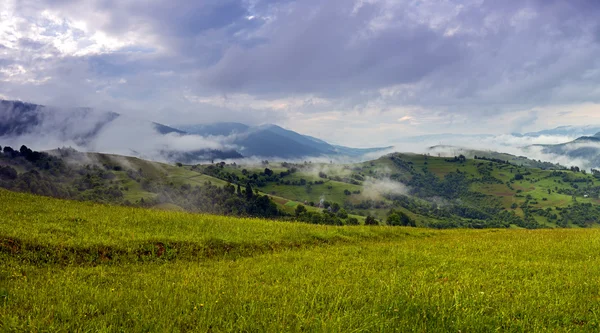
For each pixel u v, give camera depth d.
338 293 10.36
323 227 26.09
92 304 8.84
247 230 22.03
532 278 13.19
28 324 7.34
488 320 8.42
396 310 8.72
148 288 10.63
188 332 7.52
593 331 8.06
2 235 14.14
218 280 11.94
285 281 12.23
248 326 7.83
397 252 18.77
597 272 13.98
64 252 14.30
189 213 27.56
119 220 20.45
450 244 22.55
